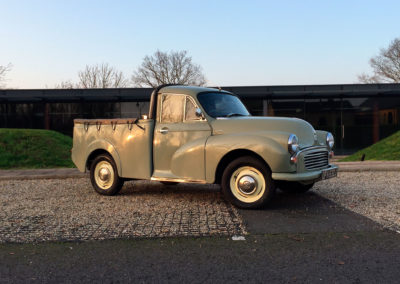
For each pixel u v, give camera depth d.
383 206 5.38
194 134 5.66
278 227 4.32
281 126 5.26
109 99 22.28
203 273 3.00
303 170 5.12
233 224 4.46
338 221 4.56
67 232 4.23
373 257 3.30
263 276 2.92
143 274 3.01
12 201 6.33
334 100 21.77
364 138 21.78
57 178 9.45
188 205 5.64
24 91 20.75
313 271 3.01
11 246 3.77
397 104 21.66
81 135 6.92
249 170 5.23
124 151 6.27
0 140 13.81
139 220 4.73
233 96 6.58
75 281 2.89
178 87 6.03
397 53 46.22
